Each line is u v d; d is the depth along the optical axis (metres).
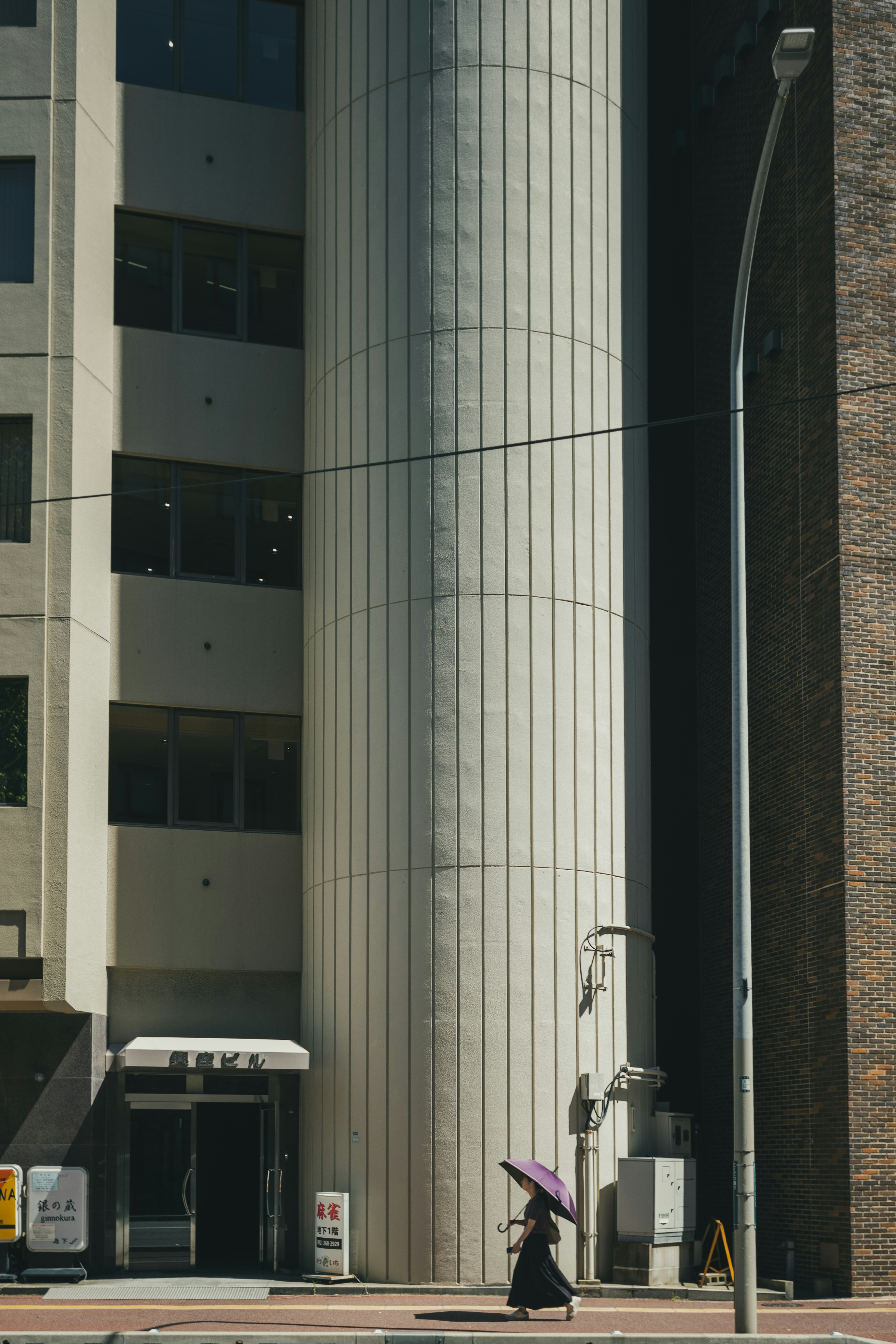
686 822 24.44
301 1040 21.33
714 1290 18.58
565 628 20.02
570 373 20.61
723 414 16.64
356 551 20.70
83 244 21.62
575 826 19.66
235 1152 21.16
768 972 21.42
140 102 23.36
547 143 20.86
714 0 25.70
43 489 20.59
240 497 23.02
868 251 20.92
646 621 21.78
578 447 20.56
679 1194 19.53
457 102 20.66
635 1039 20.09
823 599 20.58
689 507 25.47
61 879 19.55
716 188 25.19
